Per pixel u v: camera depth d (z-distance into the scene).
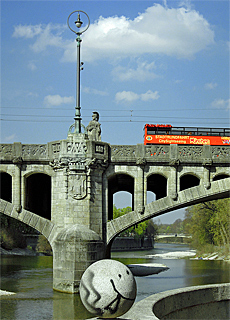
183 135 49.50
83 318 28.81
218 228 96.50
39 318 28.69
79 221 39.53
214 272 55.72
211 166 42.16
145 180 42.03
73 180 39.81
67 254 37.22
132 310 17.30
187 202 41.91
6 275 49.44
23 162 42.41
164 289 40.19
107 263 16.66
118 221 41.56
